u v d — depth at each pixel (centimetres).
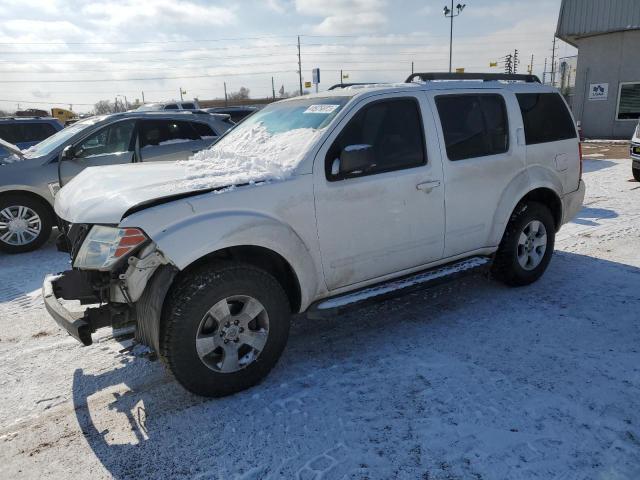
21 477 261
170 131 762
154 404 321
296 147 354
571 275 520
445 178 402
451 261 430
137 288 289
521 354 363
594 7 2012
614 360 349
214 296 300
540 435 274
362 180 359
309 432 286
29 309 484
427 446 270
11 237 675
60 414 314
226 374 315
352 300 359
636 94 2052
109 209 300
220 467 262
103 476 260
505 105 450
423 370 346
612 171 1230
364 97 372
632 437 270
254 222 309
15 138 1253
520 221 462
